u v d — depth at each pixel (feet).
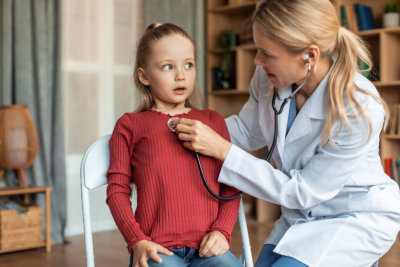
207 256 3.99
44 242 11.53
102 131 13.56
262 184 4.20
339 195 4.50
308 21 3.98
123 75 13.88
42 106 12.00
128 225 3.92
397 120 12.26
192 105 4.78
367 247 4.36
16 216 11.04
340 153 4.15
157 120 4.29
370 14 13.00
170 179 4.10
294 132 4.49
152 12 14.28
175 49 4.30
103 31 13.50
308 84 4.45
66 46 12.82
